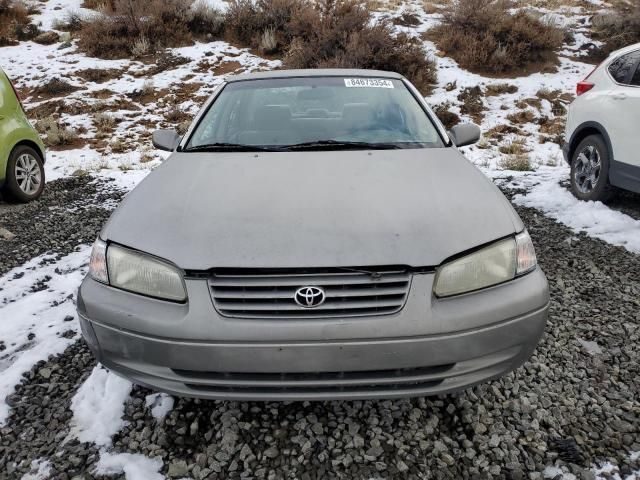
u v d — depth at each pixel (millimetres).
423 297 1951
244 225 2113
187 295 1990
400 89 3623
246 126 3268
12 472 2072
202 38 15945
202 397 2033
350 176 2525
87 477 2025
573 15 16938
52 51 15016
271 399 2006
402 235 2039
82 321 2184
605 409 2381
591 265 4020
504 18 14664
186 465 2068
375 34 12906
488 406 2400
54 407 2457
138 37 15461
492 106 11859
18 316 3346
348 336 1908
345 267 1934
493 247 2090
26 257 4492
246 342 1915
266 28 15328
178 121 11234
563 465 2059
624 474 2012
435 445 2162
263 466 2062
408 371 1994
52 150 9828
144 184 2654
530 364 2723
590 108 5438
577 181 5707
